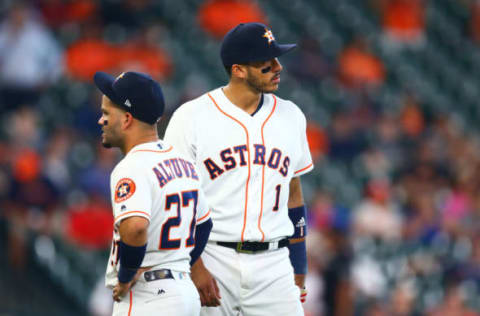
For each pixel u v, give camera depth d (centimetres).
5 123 4031
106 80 1498
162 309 1455
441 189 4847
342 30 6053
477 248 4153
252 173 1603
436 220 4466
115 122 1492
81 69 4556
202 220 1538
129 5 4938
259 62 1584
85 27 4666
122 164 1457
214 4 5403
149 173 1448
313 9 6056
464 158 5350
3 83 4153
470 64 6738
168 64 4884
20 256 3509
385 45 6141
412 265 3897
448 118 5847
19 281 3481
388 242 4166
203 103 1628
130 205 1412
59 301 3528
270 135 1627
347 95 5419
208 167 1608
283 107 1669
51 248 3581
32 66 4206
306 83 5403
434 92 6147
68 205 3684
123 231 1407
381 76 5838
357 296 3681
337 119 5119
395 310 3753
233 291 1609
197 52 5225
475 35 6969
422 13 6556
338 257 3650
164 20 5272
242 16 5441
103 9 4872
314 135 5022
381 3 6316
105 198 3719
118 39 4825
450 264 4009
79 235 3631
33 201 3550
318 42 5562
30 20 4275
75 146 4044
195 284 1570
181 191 1484
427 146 5269
